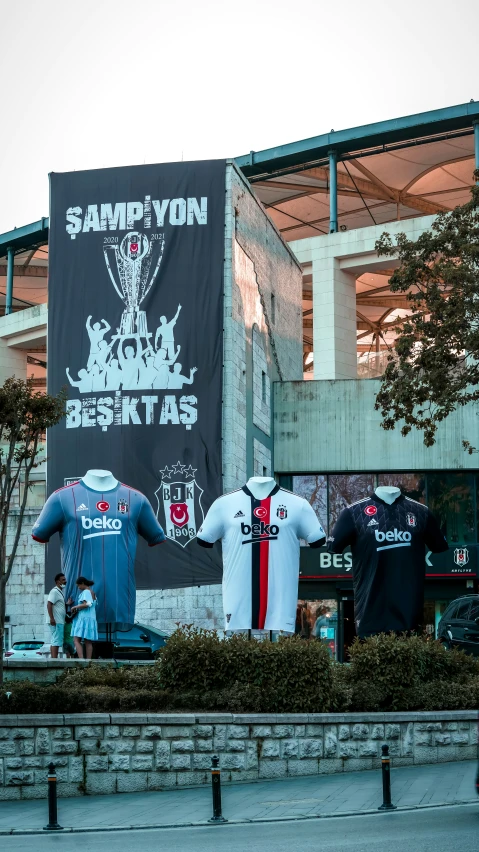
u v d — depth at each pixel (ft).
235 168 123.54
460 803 46.47
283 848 37.11
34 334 183.42
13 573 136.26
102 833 43.21
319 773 56.90
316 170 166.09
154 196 122.62
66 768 52.80
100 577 78.95
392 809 45.62
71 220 123.95
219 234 121.39
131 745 53.98
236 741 55.67
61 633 78.74
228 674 60.29
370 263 153.28
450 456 139.13
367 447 140.87
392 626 70.74
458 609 95.76
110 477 81.30
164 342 120.16
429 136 153.79
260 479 71.51
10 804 50.88
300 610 138.82
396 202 177.37
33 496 139.23
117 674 62.59
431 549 73.72
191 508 117.19
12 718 52.34
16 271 198.08
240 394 123.34
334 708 59.57
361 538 71.72
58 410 64.13
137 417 119.44
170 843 39.73
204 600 115.03
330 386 142.00
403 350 93.97
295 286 153.38
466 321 93.40
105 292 122.11
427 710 61.00
